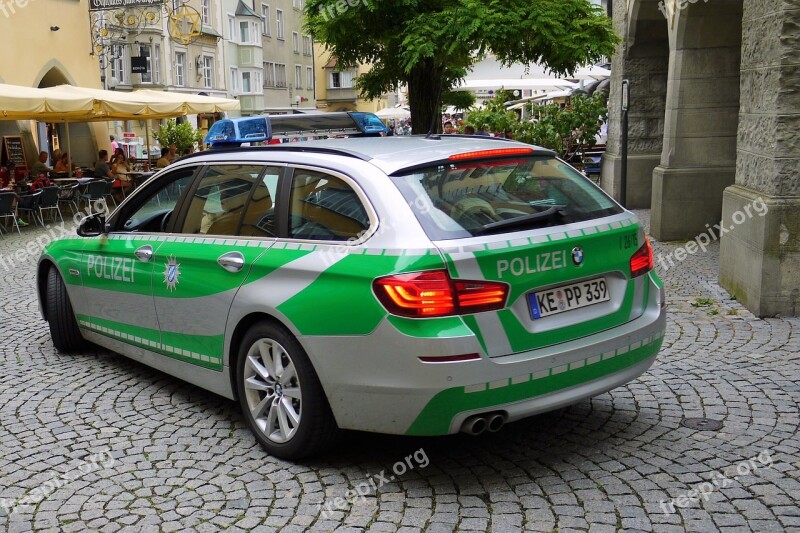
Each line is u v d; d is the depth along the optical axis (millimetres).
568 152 19156
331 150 4457
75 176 21172
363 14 9648
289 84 63062
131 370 6156
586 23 9289
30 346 7004
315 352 3971
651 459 4258
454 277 3672
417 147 4461
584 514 3668
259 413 4445
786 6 6914
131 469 4320
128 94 20719
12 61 22484
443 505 3793
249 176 4754
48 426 5016
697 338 6699
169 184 5418
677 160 12281
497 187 4172
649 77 16500
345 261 3922
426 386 3652
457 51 9312
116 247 5625
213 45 46906
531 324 3869
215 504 3875
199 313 4781
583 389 4031
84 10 26500
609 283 4238
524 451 4402
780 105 7094
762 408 4992
